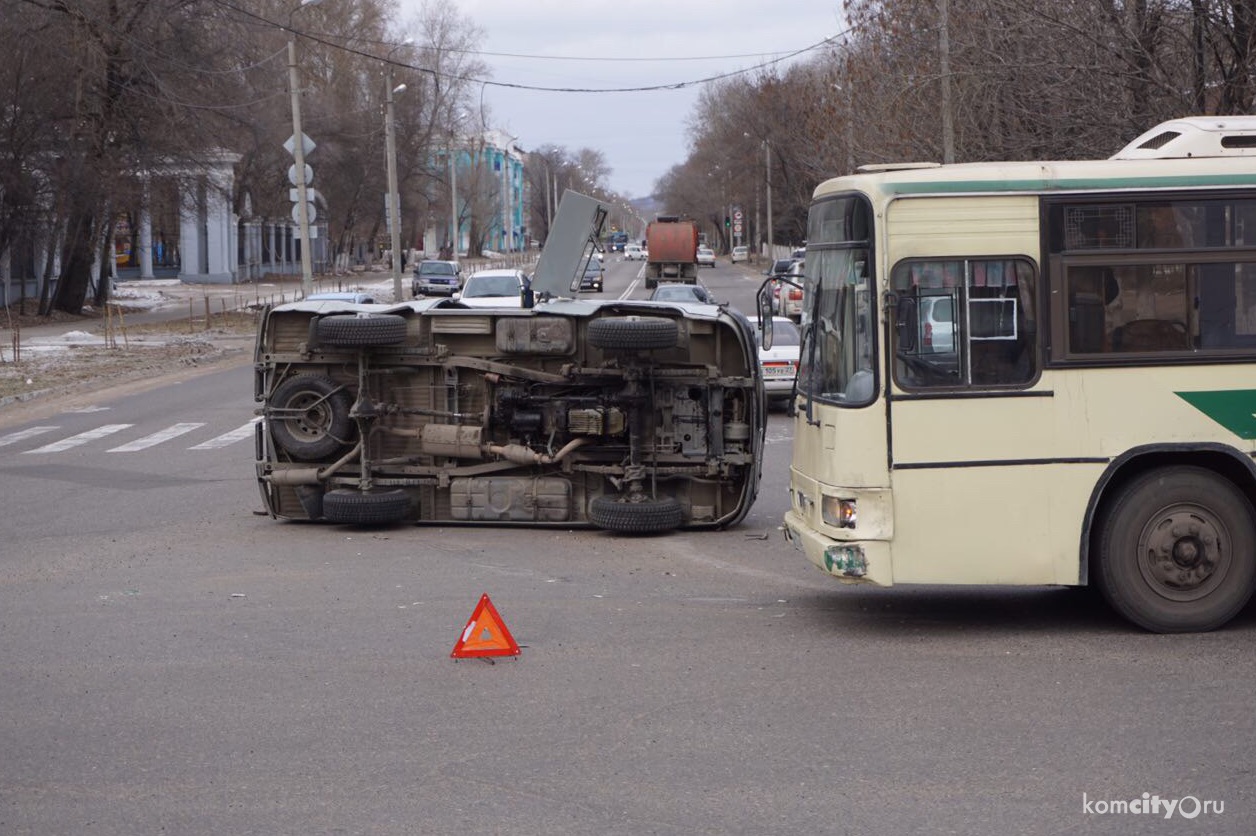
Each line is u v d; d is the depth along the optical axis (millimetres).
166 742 6152
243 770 5750
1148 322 8031
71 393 26375
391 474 12391
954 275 7996
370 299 32656
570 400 11930
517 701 6746
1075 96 20734
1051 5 21016
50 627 8523
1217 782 5438
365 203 84000
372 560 10773
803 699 6711
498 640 7664
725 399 11969
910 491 7957
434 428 12156
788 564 10578
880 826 5023
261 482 12484
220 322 47375
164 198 46219
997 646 7773
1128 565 7973
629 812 5195
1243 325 8055
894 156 28344
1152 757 5742
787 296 40188
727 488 12102
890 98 28359
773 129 71312
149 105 43250
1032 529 7973
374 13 73875
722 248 142000
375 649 7855
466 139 105812
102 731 6328
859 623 8445
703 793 5391
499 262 105500
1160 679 6988
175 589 9672
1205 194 8023
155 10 42250
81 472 16000
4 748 6098
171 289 73938
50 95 42000
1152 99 19750
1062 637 7984
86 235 49156
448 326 12102
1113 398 7984
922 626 8344
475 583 9828
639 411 11867
